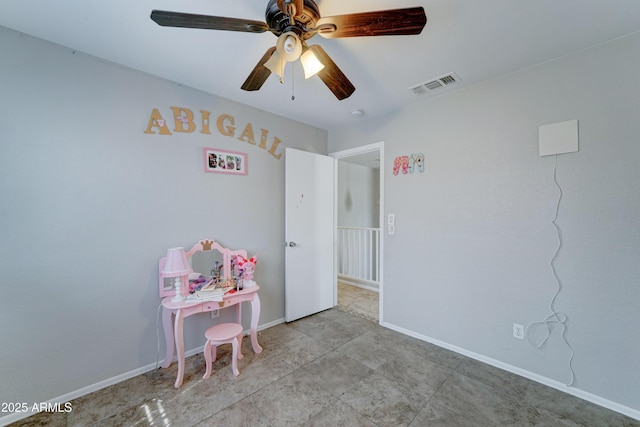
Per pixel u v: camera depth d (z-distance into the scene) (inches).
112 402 68.7
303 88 91.9
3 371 62.4
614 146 66.1
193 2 54.8
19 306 63.9
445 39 65.8
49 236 67.3
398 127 109.4
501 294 83.7
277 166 116.8
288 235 117.5
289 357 90.0
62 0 53.3
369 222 227.1
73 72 70.3
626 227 64.8
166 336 82.0
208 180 95.2
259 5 55.9
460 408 66.9
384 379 78.2
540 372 76.9
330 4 54.6
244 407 66.9
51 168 67.4
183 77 84.7
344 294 161.2
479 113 87.6
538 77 76.5
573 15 57.6
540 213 76.6
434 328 99.3
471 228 89.7
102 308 74.7
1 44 62.0
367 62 76.0
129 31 63.3
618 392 65.8
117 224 76.9
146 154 81.7
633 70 63.6
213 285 89.5
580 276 70.7
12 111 62.9
